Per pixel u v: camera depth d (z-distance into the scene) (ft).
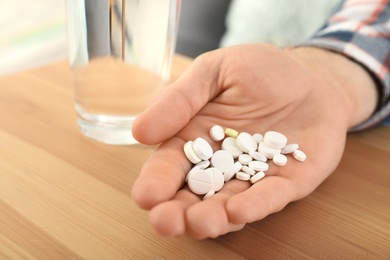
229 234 0.79
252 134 0.92
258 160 0.84
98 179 0.90
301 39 1.82
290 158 0.86
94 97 0.94
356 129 1.11
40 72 1.29
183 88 0.85
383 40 1.19
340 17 1.31
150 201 0.69
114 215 0.81
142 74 0.93
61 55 2.34
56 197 0.84
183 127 0.88
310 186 0.83
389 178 0.95
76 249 0.74
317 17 1.77
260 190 0.75
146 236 0.77
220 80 0.93
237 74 0.91
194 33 1.98
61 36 2.56
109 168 0.93
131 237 0.77
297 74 0.95
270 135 0.87
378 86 1.15
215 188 0.78
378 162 1.00
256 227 0.80
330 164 0.88
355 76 1.13
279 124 0.93
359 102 1.08
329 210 0.85
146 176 0.73
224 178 0.80
